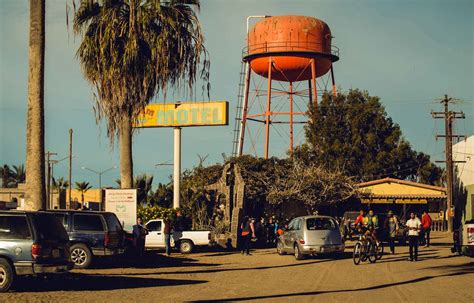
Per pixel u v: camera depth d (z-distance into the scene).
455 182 59.78
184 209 39.84
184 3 24.81
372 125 61.97
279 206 46.56
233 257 29.30
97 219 22.38
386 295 15.61
